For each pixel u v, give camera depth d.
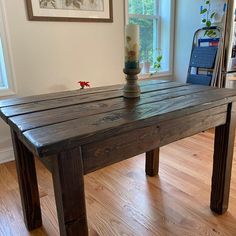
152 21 3.08
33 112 1.00
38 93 2.18
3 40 1.90
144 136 0.92
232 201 1.49
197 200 1.51
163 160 2.05
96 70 2.47
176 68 3.23
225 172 1.30
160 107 1.01
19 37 1.97
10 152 2.12
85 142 0.74
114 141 0.83
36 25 2.03
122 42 2.58
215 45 2.62
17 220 1.38
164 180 1.75
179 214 1.39
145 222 1.34
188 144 2.37
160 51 3.21
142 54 3.09
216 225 1.30
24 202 1.26
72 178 0.76
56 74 2.23
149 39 3.11
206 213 1.40
